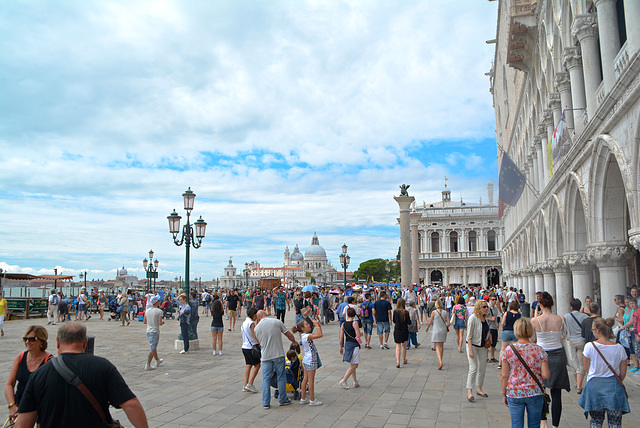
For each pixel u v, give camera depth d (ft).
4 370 43.16
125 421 28.22
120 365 46.47
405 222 118.52
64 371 12.94
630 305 36.73
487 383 38.22
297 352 35.19
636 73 29.94
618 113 33.68
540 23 65.92
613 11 39.40
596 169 41.39
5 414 29.35
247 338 35.19
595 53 45.11
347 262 133.49
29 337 19.52
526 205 102.63
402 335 45.75
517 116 106.01
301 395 31.81
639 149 30.99
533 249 93.35
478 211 287.28
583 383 36.83
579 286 55.26
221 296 130.41
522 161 103.60
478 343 32.76
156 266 153.07
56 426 12.75
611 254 41.55
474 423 27.17
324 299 97.30
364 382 38.88
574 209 53.93
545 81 68.90
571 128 54.80
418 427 26.58
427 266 284.61
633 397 31.17
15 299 111.24
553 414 24.72
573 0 47.65
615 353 21.25
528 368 20.79
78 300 103.71
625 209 41.52
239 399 33.04
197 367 45.39
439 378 40.32
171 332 78.84
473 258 279.08
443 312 45.03
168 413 29.45
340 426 26.86
